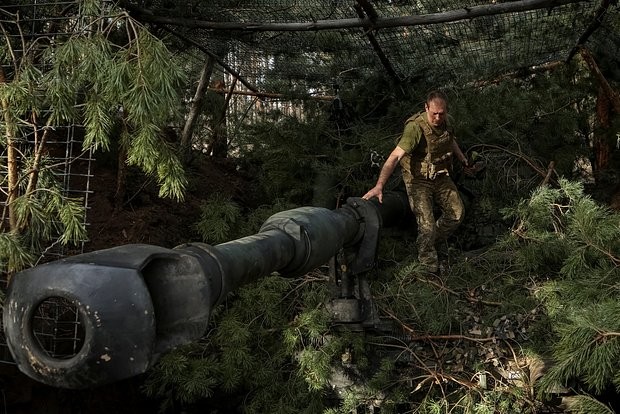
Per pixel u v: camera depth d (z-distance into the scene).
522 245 5.04
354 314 4.04
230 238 5.50
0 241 3.06
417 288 4.69
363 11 5.61
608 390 4.02
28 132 3.91
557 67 7.08
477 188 6.12
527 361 4.17
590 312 3.19
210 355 4.67
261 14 5.61
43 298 1.64
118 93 2.99
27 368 1.67
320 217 3.19
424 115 4.70
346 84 7.21
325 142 6.72
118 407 4.63
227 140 8.20
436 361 4.34
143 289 1.66
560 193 5.09
